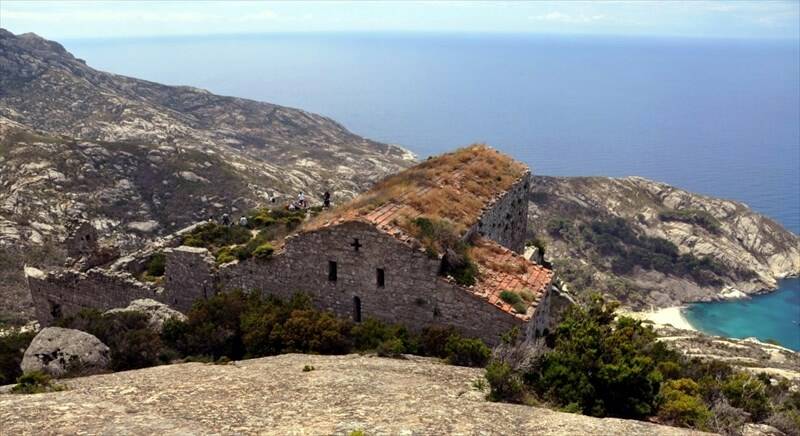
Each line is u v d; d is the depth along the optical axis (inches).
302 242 1253.7
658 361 1091.9
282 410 653.9
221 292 1370.6
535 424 636.7
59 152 5123.0
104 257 1782.7
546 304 1248.2
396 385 777.6
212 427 589.6
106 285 1544.0
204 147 7800.2
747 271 6968.5
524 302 1123.3
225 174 5812.0
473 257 1226.6
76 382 842.2
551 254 6717.5
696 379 1048.8
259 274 1330.0
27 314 2507.4
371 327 1145.4
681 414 766.5
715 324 5792.3
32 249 3627.0
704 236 7436.0
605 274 6505.9
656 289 6520.7
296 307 1224.8
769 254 7573.8
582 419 658.2
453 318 1123.3
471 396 745.6
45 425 574.2
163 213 4972.9
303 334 1131.3
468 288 1112.2
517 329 989.8
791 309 6240.2
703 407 785.6
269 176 6555.1
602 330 901.2
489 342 1094.4
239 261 1353.3
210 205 5191.9
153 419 608.1
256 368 903.1
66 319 1202.6
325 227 1218.0
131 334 1112.8
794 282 7126.0
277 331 1141.7
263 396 713.0
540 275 1261.1
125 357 1066.1
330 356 1048.8
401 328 1136.2
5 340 1211.2
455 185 1551.4
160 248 1759.4
